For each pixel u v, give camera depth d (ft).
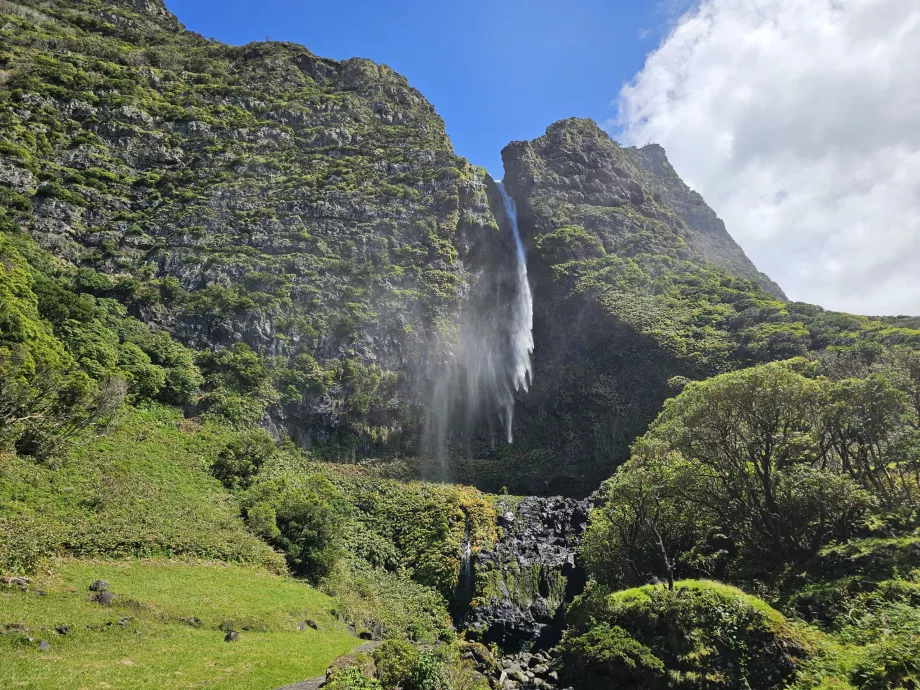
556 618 139.54
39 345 126.00
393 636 113.50
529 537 162.40
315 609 103.55
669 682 71.46
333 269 233.14
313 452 183.42
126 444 132.98
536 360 243.60
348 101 339.57
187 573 95.20
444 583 143.43
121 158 250.98
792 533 104.94
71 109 253.44
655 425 136.15
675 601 79.41
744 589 96.68
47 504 93.04
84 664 55.11
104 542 90.68
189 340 192.65
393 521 164.25
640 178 370.94
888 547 87.10
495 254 280.10
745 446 109.70
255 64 358.84
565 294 253.44
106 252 207.00
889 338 171.01
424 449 200.03
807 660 68.69
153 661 60.13
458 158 315.17
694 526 119.55
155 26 374.63
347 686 53.47
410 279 241.76
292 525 129.70
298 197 260.62
